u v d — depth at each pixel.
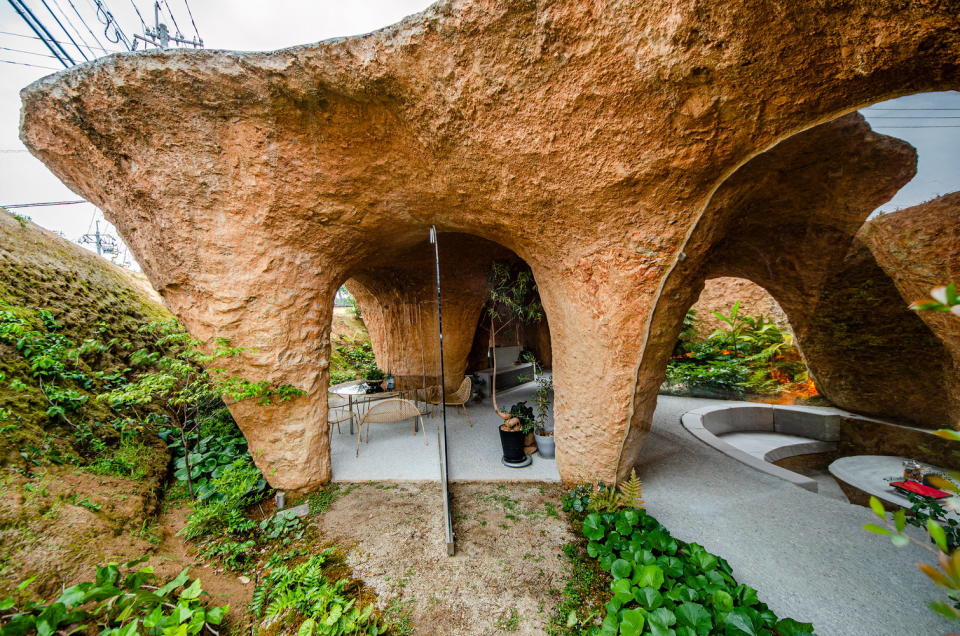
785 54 2.38
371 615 2.76
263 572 3.25
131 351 6.08
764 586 3.00
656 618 2.37
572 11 2.62
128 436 4.65
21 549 2.61
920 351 3.60
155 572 2.95
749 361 9.77
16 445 3.42
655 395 4.19
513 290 6.34
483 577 3.08
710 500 4.28
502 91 3.05
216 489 4.32
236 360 4.17
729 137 2.79
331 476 4.90
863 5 2.10
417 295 8.63
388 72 3.15
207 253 3.93
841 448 5.87
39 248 6.42
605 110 2.92
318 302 4.59
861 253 3.46
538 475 4.80
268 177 3.83
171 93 3.38
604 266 3.63
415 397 8.30
